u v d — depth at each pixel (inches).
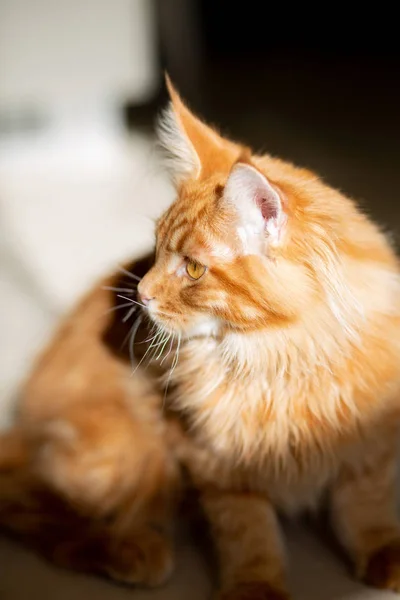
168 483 39.6
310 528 40.0
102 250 64.2
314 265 33.4
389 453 37.7
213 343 36.2
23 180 85.1
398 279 36.3
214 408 36.7
